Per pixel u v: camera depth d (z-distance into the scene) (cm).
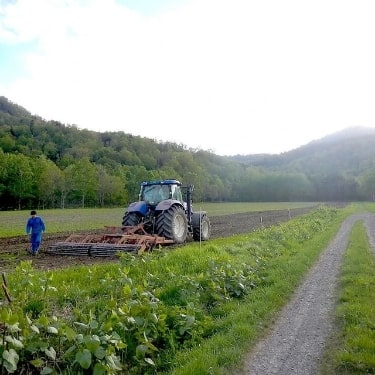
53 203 6931
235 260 1065
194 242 1597
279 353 545
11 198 6806
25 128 10794
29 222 1303
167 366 509
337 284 929
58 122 12294
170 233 1412
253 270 998
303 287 911
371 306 715
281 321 679
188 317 595
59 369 443
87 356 421
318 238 1783
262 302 749
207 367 483
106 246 1215
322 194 11600
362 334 577
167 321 603
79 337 438
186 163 11212
